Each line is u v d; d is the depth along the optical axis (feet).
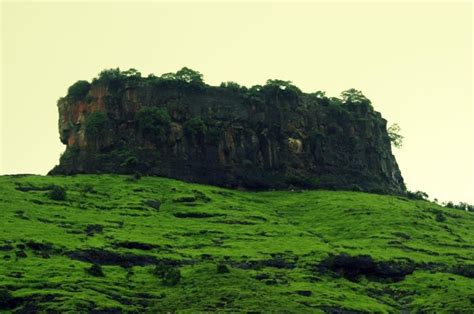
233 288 533.96
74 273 554.87
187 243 655.35
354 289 589.73
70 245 609.01
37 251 595.06
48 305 492.95
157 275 570.87
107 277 560.61
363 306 541.34
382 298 579.89
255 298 517.14
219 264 572.51
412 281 607.37
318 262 620.08
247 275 568.82
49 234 631.97
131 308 507.71
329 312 521.65
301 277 591.37
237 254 628.28
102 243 623.77
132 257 602.03
